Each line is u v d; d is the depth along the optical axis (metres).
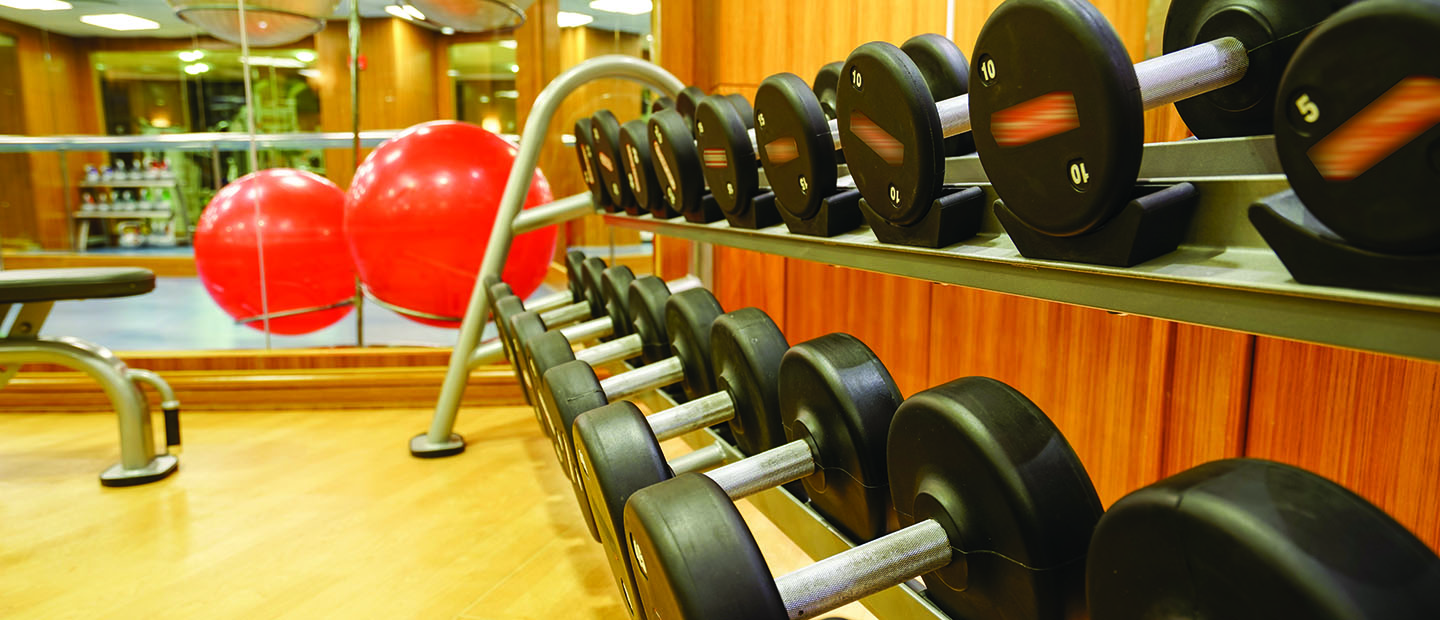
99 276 1.93
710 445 1.21
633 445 0.80
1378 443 1.08
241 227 2.79
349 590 1.45
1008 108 0.63
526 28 3.35
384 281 2.67
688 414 1.09
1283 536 0.42
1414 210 0.40
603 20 3.47
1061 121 0.58
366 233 2.61
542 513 1.78
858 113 0.82
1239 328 0.53
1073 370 1.53
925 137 0.74
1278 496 0.44
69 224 4.55
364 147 3.28
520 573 1.51
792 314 2.38
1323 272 0.47
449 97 3.34
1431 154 0.39
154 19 4.07
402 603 1.41
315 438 2.31
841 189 1.05
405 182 2.58
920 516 0.75
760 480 0.89
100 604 1.41
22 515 1.78
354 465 2.09
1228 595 0.44
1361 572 0.41
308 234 2.84
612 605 1.40
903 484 0.78
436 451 2.14
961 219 0.79
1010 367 1.67
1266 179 0.54
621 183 1.78
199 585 1.47
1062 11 0.54
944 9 1.92
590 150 1.95
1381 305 0.45
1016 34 0.59
